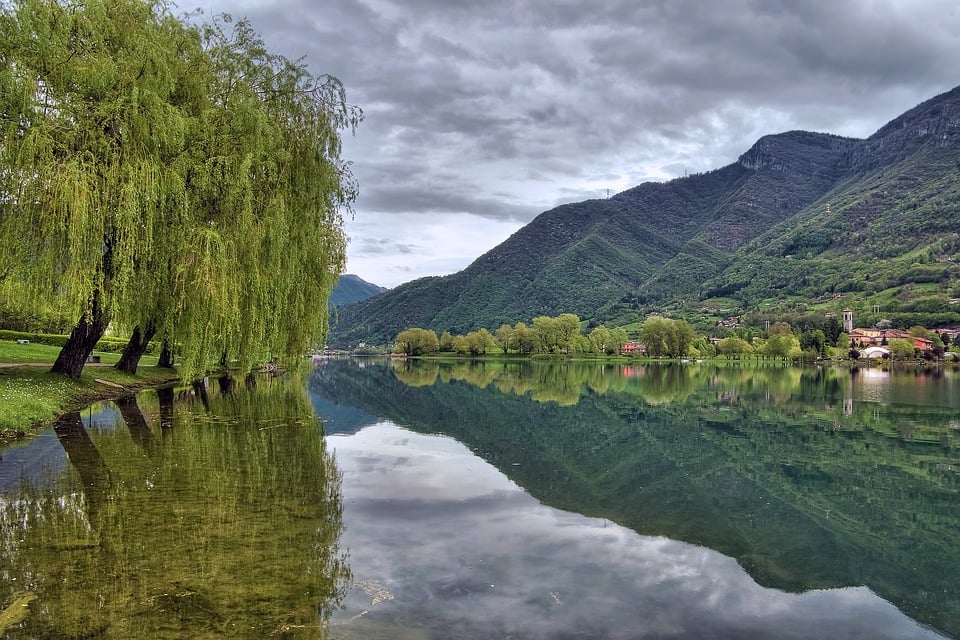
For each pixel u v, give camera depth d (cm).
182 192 1856
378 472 1460
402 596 728
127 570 757
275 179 2161
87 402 2367
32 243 1750
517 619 683
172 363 4178
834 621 738
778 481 1571
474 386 5309
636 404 3744
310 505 1100
